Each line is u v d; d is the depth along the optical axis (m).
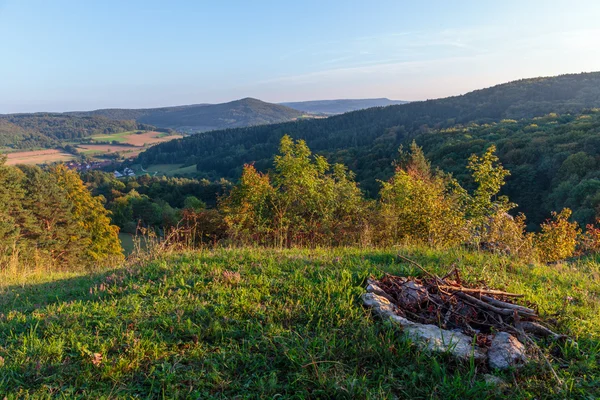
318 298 3.91
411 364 2.93
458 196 10.73
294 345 3.14
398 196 12.81
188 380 2.74
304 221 11.48
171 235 6.93
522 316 3.53
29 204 24.02
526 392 2.60
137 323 3.47
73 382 2.73
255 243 8.31
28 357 2.95
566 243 10.80
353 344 3.20
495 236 8.14
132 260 6.09
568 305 3.97
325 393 2.62
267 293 4.08
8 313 4.00
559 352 3.16
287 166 12.80
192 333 3.31
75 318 3.59
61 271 7.82
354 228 10.22
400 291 4.02
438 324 3.56
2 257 7.64
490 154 10.38
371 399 2.53
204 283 4.43
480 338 3.25
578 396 2.61
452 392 2.62
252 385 2.72
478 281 4.38
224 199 14.48
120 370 2.82
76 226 26.66
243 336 3.33
